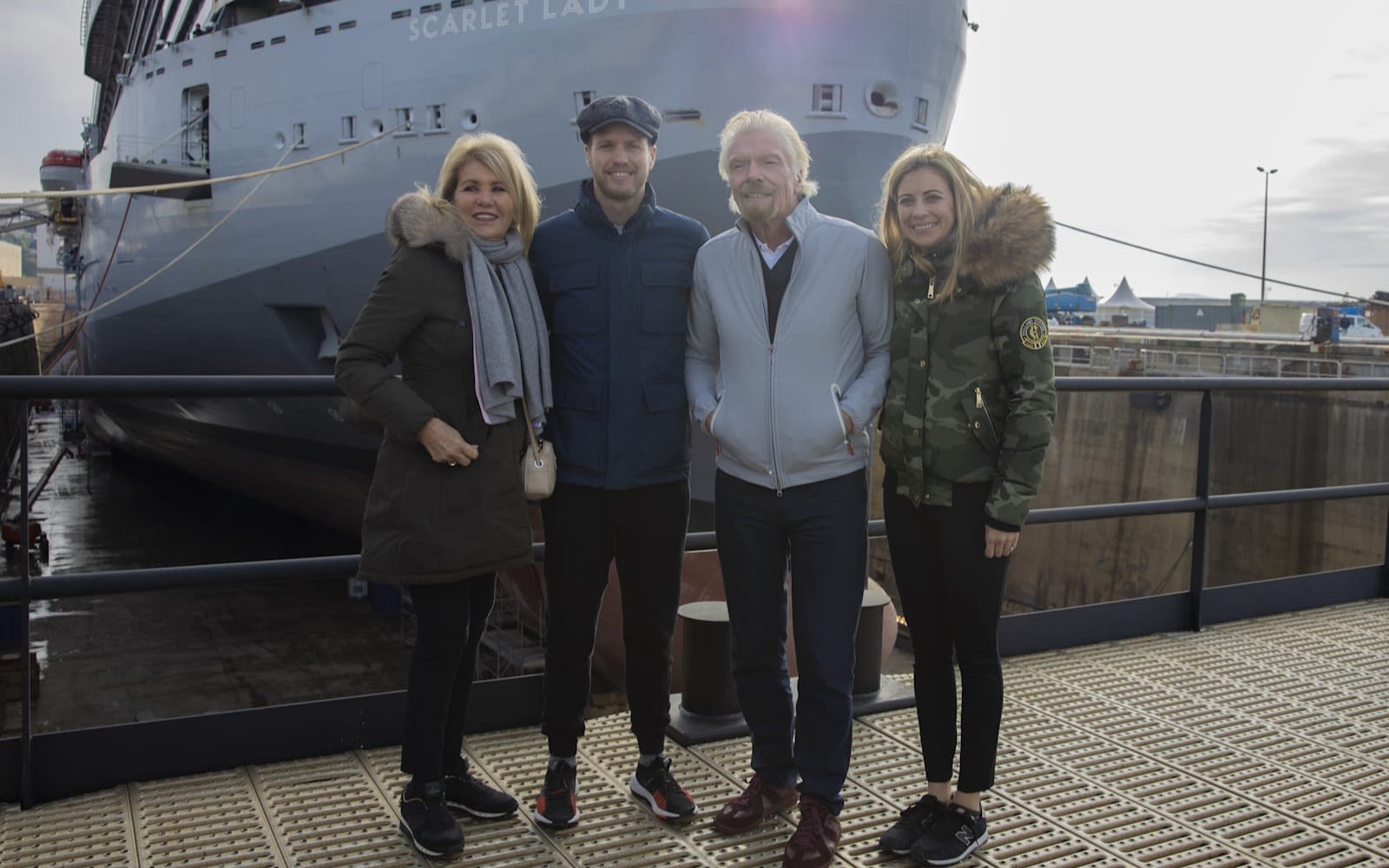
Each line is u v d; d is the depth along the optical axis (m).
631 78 8.98
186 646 14.88
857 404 2.23
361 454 13.39
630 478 2.33
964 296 2.17
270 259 11.95
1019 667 3.66
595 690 8.12
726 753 2.86
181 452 22.91
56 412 46.69
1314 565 15.67
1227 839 2.39
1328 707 3.27
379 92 10.42
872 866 2.24
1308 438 15.99
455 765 2.41
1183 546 17.30
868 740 2.97
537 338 2.25
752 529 2.35
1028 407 2.10
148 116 14.64
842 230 2.28
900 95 9.27
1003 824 2.45
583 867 2.21
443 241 2.12
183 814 2.43
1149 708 3.25
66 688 12.97
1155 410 18.20
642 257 2.34
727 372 2.31
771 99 8.86
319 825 2.39
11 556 19.91
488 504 2.16
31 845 2.28
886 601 3.34
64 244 29.00
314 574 2.67
